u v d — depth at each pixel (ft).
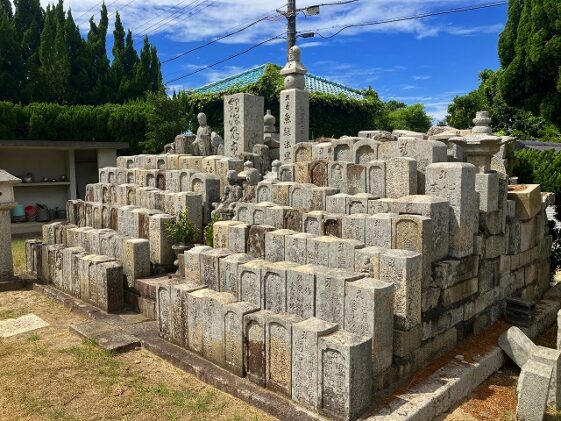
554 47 27.09
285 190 24.88
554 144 53.47
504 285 21.88
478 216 19.69
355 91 79.15
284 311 17.19
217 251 20.90
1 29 63.31
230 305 16.78
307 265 17.42
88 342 20.31
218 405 15.24
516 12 31.37
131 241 24.84
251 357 16.12
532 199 22.97
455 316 18.40
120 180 38.65
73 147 55.47
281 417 14.23
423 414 14.08
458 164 18.15
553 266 29.58
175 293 19.27
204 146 39.01
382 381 14.75
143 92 76.95
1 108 53.88
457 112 72.43
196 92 75.25
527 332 21.03
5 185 30.12
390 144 22.39
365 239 18.70
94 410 15.01
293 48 36.58
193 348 18.58
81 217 35.73
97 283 24.43
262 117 39.42
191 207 27.94
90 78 73.56
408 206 17.95
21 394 15.98
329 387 13.62
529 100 30.58
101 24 77.97
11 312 25.14
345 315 15.23
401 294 15.49
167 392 16.12
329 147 25.82
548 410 15.58
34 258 31.68
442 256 17.99
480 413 15.19
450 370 16.51
